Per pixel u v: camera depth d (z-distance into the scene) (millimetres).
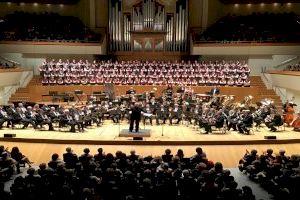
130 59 30859
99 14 31812
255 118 18438
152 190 8156
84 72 26375
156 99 20516
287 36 29766
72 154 11008
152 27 30359
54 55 29750
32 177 8664
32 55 29484
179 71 26453
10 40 29156
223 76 26125
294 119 19812
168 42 30719
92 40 30094
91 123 19484
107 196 8086
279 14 31516
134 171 9789
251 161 11953
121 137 16375
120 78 26266
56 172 9258
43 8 32031
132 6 30172
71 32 30688
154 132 17578
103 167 10047
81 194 7906
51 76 26234
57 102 24812
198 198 8109
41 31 30484
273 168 10133
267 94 27219
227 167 13273
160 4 30078
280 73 26281
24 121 18125
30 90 26469
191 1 31625
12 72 25656
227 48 29516
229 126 17891
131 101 19469
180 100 20234
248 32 30500
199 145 15750
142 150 15031
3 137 16078
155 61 28000
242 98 25906
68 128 18469
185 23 30422
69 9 32312
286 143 16234
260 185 10930
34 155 14523
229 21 31469
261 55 29375
